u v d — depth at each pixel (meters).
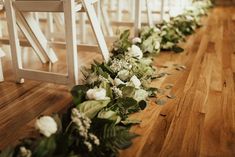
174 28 2.56
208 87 1.53
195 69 1.81
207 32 2.98
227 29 3.14
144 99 1.26
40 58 1.90
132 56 1.63
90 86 1.19
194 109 1.28
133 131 1.09
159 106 1.30
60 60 2.00
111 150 0.87
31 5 1.38
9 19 1.44
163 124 1.15
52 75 1.45
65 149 0.79
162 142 1.03
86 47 1.76
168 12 3.08
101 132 0.90
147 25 2.43
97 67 1.34
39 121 0.80
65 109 1.26
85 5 1.42
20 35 2.29
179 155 0.96
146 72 1.52
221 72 1.76
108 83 1.21
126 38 1.80
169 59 2.02
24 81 1.59
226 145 1.02
